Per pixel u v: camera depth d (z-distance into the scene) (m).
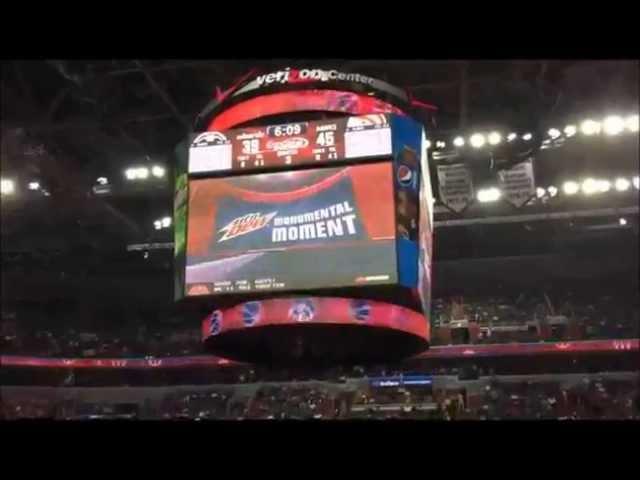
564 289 28.86
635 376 26.95
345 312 11.20
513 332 27.92
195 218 11.81
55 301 30.19
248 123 12.44
